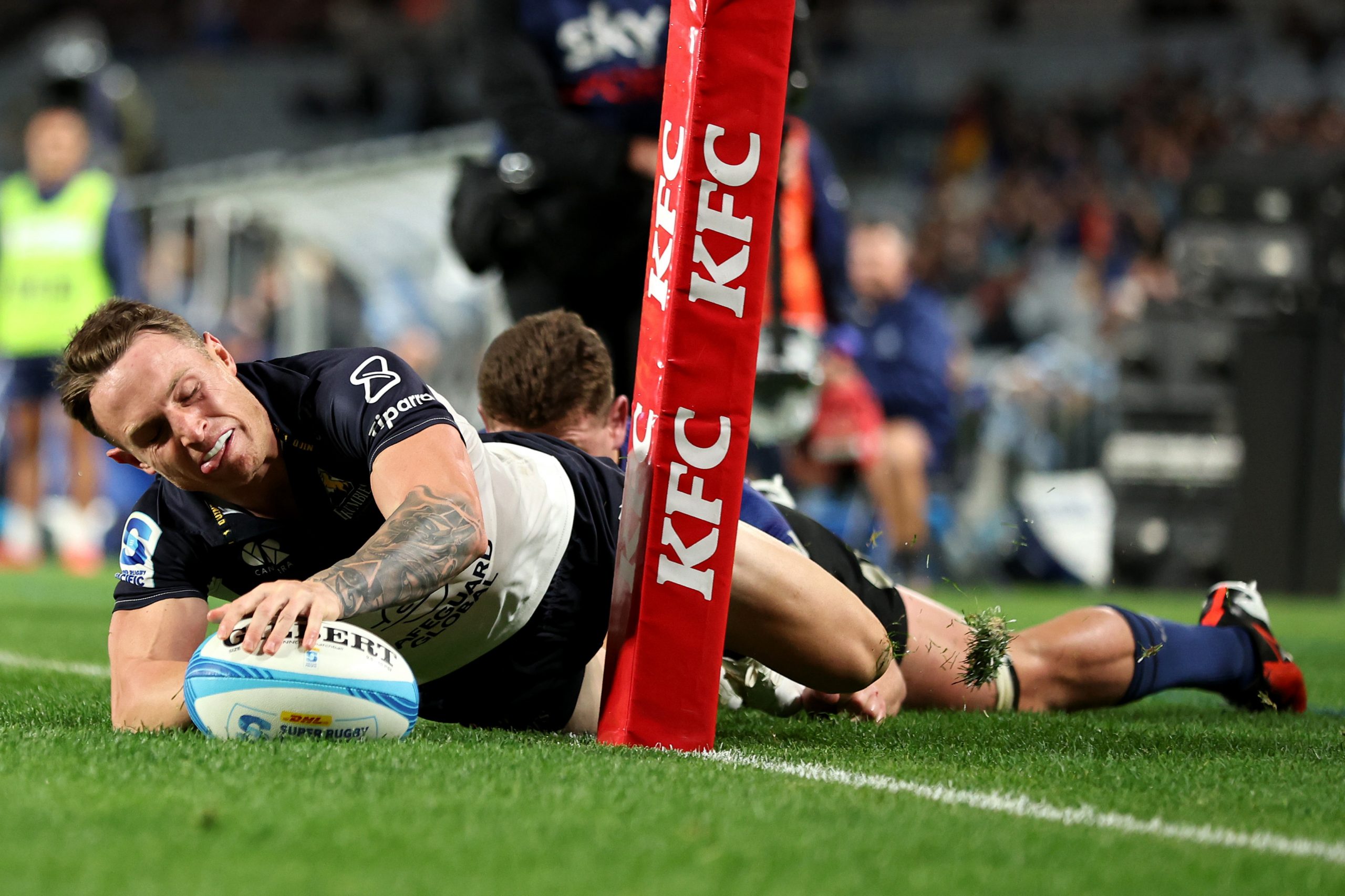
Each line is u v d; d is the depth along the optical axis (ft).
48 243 111.86
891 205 254.27
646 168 58.95
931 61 288.71
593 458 34.73
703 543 29.53
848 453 102.53
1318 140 245.86
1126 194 240.53
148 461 28.53
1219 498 109.70
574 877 17.95
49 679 46.65
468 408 131.64
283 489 29.63
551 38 59.41
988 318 186.39
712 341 29.07
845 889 17.76
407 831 20.02
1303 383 106.63
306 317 137.39
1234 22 282.77
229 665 27.02
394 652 28.35
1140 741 33.24
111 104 147.23
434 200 128.47
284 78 305.12
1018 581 122.62
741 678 37.06
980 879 18.43
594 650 34.17
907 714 39.27
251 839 19.42
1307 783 26.61
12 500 119.75
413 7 314.76
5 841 19.17
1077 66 285.23
